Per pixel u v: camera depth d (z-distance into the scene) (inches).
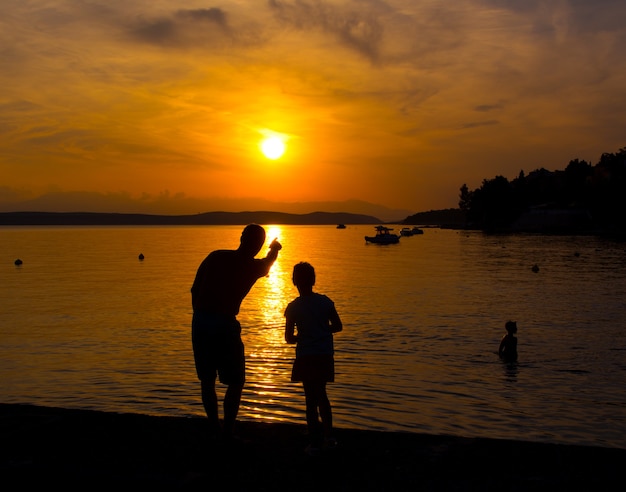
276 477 213.8
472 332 965.2
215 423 254.1
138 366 719.7
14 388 620.1
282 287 1772.9
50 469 219.0
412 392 600.4
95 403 564.7
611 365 722.8
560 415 527.5
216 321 252.8
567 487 200.8
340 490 202.2
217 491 202.4
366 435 255.9
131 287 1781.5
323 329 269.4
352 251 4352.9
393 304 1355.8
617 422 508.4
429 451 235.8
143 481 208.7
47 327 1033.5
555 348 826.8
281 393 585.0
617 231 6973.4
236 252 260.2
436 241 6077.8
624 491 197.5
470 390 609.6
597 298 1454.2
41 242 5969.5
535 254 3548.2
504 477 209.5
